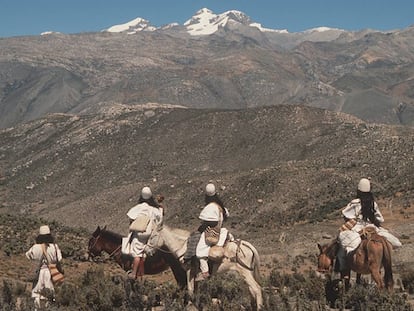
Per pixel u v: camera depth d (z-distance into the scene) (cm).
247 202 10494
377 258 1189
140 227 1283
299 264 3397
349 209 1255
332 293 1304
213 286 1292
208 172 17962
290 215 9044
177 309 1183
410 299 1462
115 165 19462
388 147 11156
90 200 13638
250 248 1208
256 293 1180
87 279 1443
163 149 19812
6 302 1280
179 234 1311
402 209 5966
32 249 1252
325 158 12006
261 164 17800
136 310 1218
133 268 1292
